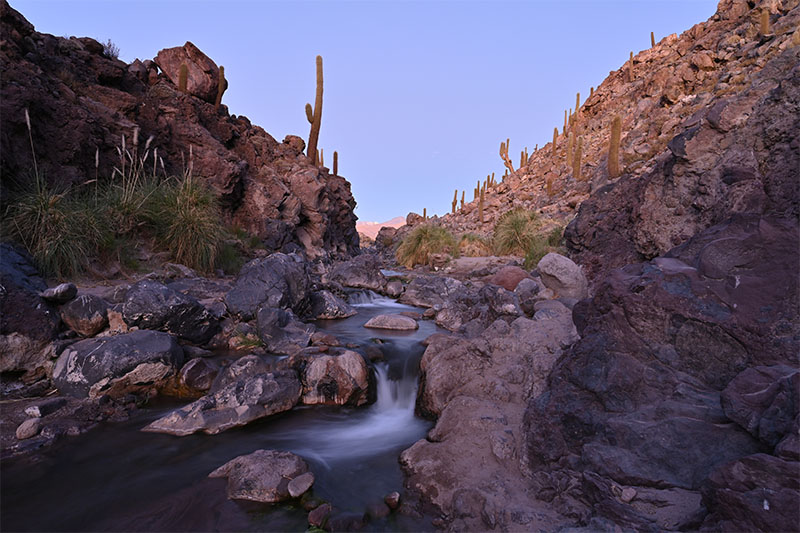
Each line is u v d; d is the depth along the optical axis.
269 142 22.39
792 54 6.49
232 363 6.05
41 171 9.06
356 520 3.47
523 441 4.17
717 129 6.98
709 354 3.28
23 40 10.35
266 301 8.44
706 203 6.73
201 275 10.31
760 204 5.25
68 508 3.57
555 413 3.85
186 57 17.98
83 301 6.20
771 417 2.55
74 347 5.61
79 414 5.02
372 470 4.37
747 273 3.28
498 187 49.00
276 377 5.80
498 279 11.89
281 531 3.40
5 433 4.52
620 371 3.54
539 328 6.52
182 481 4.02
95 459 4.31
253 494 3.79
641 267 4.12
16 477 3.93
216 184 14.60
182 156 13.56
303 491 3.79
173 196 10.52
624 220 9.45
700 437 2.99
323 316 10.04
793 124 5.36
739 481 2.35
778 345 2.96
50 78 10.53
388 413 5.95
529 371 5.53
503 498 3.56
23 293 5.78
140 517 3.49
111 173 11.09
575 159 32.66
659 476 3.01
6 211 7.60
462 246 21.52
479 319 8.29
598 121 44.47
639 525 2.75
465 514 3.46
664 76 37.12
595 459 3.29
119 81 13.84
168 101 15.29
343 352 6.54
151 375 5.69
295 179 20.44
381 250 45.00
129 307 6.40
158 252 10.02
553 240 18.34
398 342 7.71
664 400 3.31
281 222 17.25
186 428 4.91
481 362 5.84
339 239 27.25
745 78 23.97
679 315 3.42
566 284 8.59
